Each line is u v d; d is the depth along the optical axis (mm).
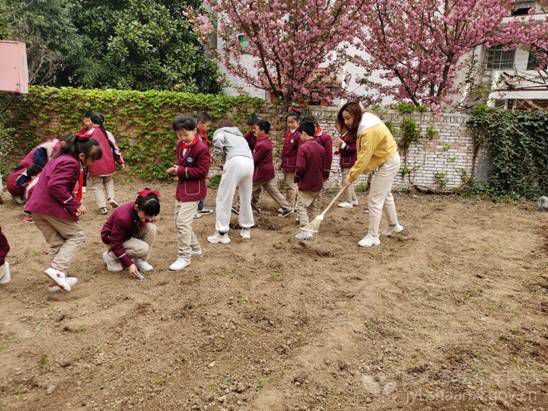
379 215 5898
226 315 3906
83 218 6902
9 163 9625
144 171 9844
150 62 13438
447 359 3488
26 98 9727
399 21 10094
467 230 6957
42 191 4066
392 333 3824
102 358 3338
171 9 14203
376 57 10180
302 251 5648
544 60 11156
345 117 5488
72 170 4031
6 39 9672
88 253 5383
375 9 9977
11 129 9297
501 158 9281
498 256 5781
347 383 3184
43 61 11992
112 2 14031
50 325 3748
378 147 5605
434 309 4281
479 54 13641
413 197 9359
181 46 13688
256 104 9414
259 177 6770
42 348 3412
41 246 5582
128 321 3820
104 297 4234
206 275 4758
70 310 3982
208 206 7844
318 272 5012
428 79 10312
